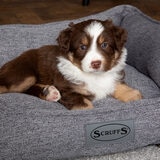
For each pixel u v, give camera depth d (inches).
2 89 25.6
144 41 30.0
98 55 22.8
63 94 24.9
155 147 24.7
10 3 51.4
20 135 21.6
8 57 30.9
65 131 22.0
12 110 21.8
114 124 22.7
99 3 52.5
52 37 31.8
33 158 22.3
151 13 48.6
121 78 27.1
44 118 21.9
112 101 26.2
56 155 22.6
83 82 25.1
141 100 23.5
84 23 24.2
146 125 23.2
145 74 30.0
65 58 24.8
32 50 27.8
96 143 22.9
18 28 31.8
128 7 34.5
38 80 26.7
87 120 22.3
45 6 50.7
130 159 23.5
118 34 24.6
